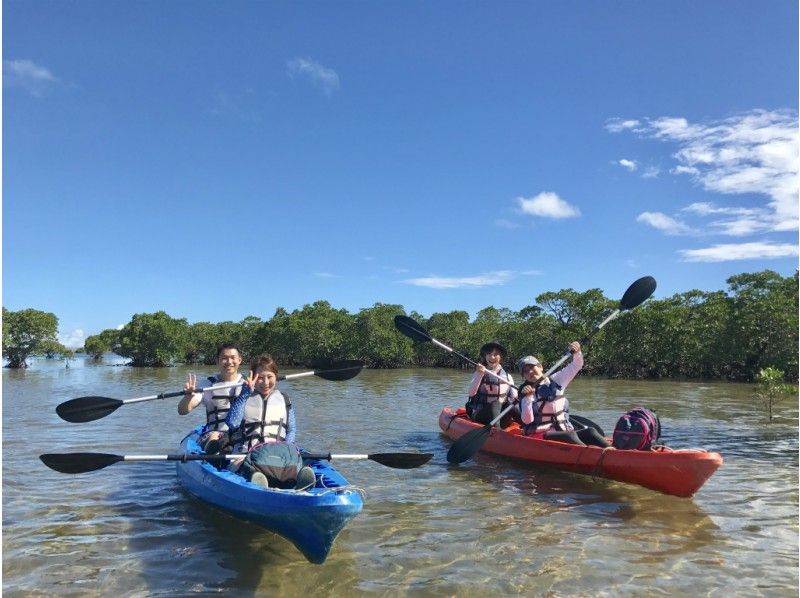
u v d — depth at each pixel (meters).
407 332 8.38
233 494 4.56
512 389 8.35
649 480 5.78
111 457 4.88
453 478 6.55
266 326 46.66
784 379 23.48
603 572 4.04
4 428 10.04
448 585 3.83
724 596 3.69
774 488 6.07
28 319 40.41
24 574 3.97
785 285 25.25
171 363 47.31
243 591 3.73
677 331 25.84
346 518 3.91
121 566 4.09
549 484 6.30
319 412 12.48
